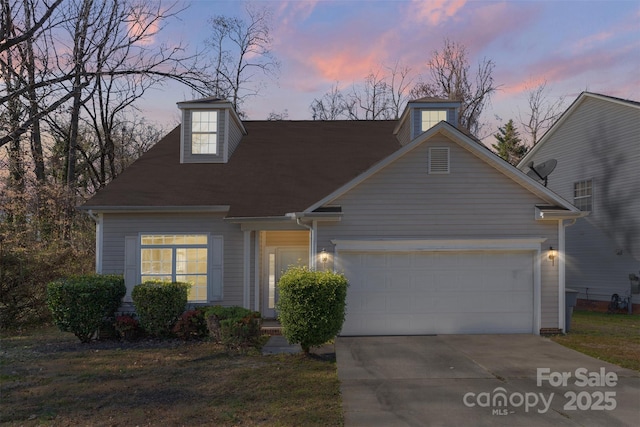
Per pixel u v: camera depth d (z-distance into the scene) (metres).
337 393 6.10
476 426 5.00
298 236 12.10
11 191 16.14
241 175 12.69
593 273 17.27
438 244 10.09
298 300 7.98
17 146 17.33
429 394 6.06
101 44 12.38
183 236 11.49
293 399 5.85
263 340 9.67
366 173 10.04
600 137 17.09
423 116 13.60
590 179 17.53
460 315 10.17
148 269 11.43
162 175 12.57
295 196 11.84
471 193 10.17
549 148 20.06
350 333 10.05
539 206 10.09
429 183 10.19
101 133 23.34
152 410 5.46
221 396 5.97
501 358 7.97
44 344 9.59
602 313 15.59
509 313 10.19
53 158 21.42
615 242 16.27
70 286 9.59
